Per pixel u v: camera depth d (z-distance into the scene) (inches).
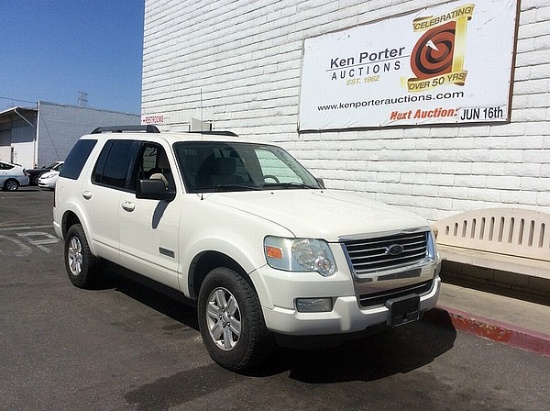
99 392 140.5
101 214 221.1
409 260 156.5
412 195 277.6
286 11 353.1
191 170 186.2
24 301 225.1
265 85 373.4
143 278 203.5
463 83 252.4
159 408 132.5
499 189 241.1
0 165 1078.4
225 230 155.2
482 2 243.1
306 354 171.3
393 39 283.0
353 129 308.5
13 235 412.2
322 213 155.2
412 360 169.6
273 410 133.0
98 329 191.2
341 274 138.2
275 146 230.5
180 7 462.0
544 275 200.5
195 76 446.0
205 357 166.4
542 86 225.6
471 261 224.4
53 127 1446.9
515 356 174.9
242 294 146.7
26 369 154.5
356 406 136.4
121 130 251.8
